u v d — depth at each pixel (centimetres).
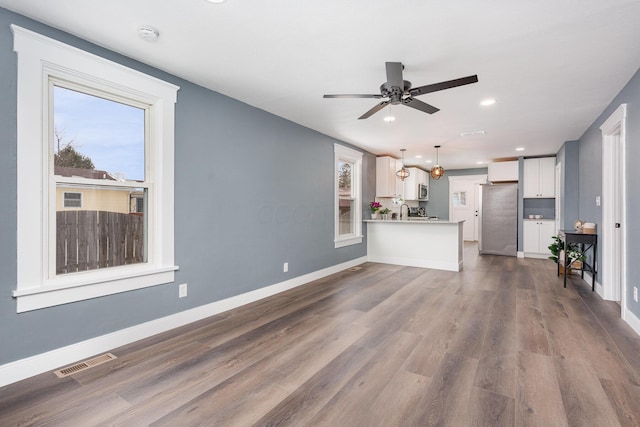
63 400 179
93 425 159
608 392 185
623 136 302
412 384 196
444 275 511
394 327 289
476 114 391
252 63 261
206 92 312
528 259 673
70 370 211
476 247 854
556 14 192
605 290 374
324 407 174
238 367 217
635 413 166
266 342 257
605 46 229
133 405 175
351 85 308
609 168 369
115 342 244
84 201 234
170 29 212
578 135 498
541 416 164
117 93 245
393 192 698
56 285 211
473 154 677
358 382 199
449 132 482
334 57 251
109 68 236
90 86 231
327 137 505
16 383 194
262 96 336
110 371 210
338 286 440
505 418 163
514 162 735
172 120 280
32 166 202
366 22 203
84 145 233
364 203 631
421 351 241
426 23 203
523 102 348
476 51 238
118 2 183
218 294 326
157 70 270
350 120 423
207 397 183
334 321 304
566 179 542
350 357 232
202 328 286
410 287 434
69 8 189
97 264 241
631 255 290
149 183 271
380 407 174
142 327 261
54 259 218
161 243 273
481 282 463
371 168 660
